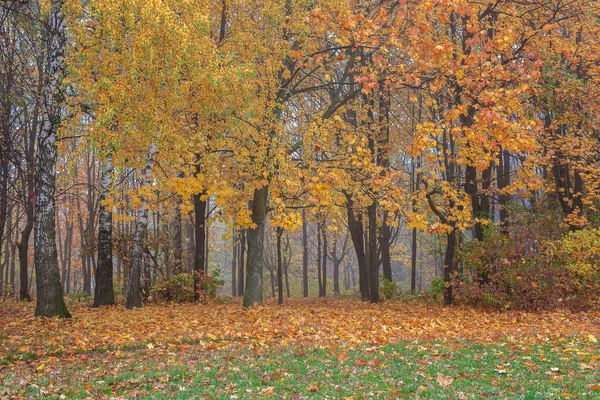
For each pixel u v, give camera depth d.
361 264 25.00
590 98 17.03
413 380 6.64
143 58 9.64
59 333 10.34
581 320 13.12
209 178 12.43
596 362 7.59
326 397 5.82
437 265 44.94
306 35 13.92
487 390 6.00
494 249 15.93
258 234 15.92
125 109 10.09
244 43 13.91
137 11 9.44
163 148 11.05
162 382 6.70
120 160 10.75
